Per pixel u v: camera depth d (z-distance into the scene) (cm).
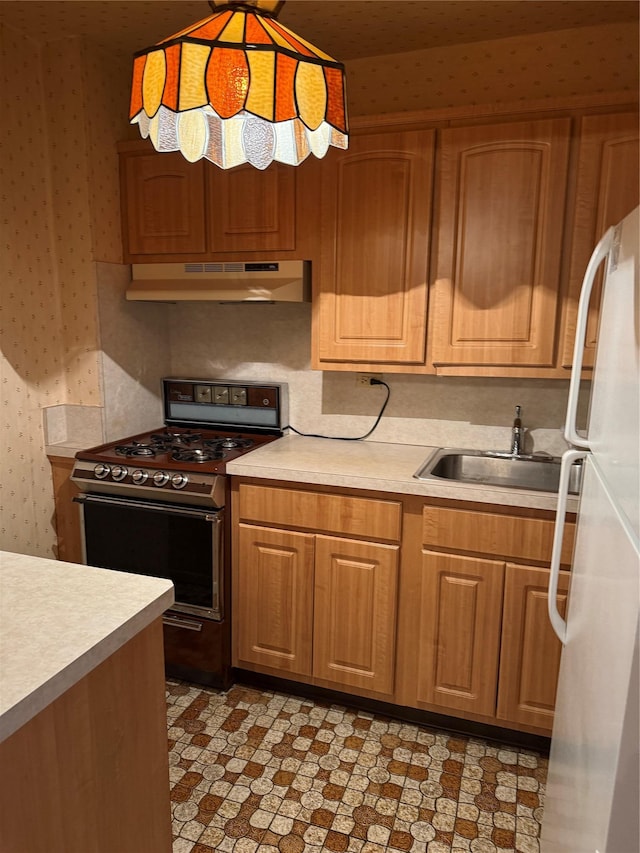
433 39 239
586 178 201
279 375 288
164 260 262
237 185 244
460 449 259
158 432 293
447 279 222
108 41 245
